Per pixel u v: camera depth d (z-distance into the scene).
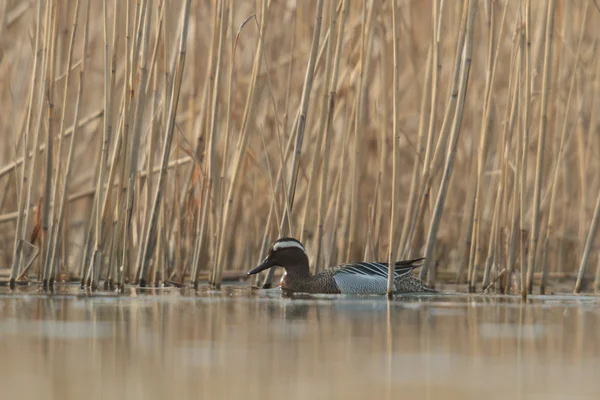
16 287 15.70
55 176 16.02
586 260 15.66
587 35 19.61
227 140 15.67
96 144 19.98
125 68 14.84
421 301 14.01
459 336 9.79
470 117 18.83
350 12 17.39
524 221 14.57
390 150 18.52
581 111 17.69
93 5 20.08
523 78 15.55
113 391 6.90
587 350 8.88
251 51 19.16
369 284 15.48
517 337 9.73
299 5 18.62
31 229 18.45
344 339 9.52
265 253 16.83
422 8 19.88
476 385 7.19
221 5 15.25
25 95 20.00
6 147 19.62
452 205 19.08
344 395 6.77
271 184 16.39
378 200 16.72
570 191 19.45
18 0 19.69
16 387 7.04
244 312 12.06
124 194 15.15
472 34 14.12
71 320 10.96
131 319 11.11
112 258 15.36
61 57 17.69
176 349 8.80
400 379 7.42
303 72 18.28
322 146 16.83
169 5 15.85
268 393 6.84
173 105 15.07
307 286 15.84
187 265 17.64
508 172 16.41
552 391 6.97
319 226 15.75
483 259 18.91
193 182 17.12
